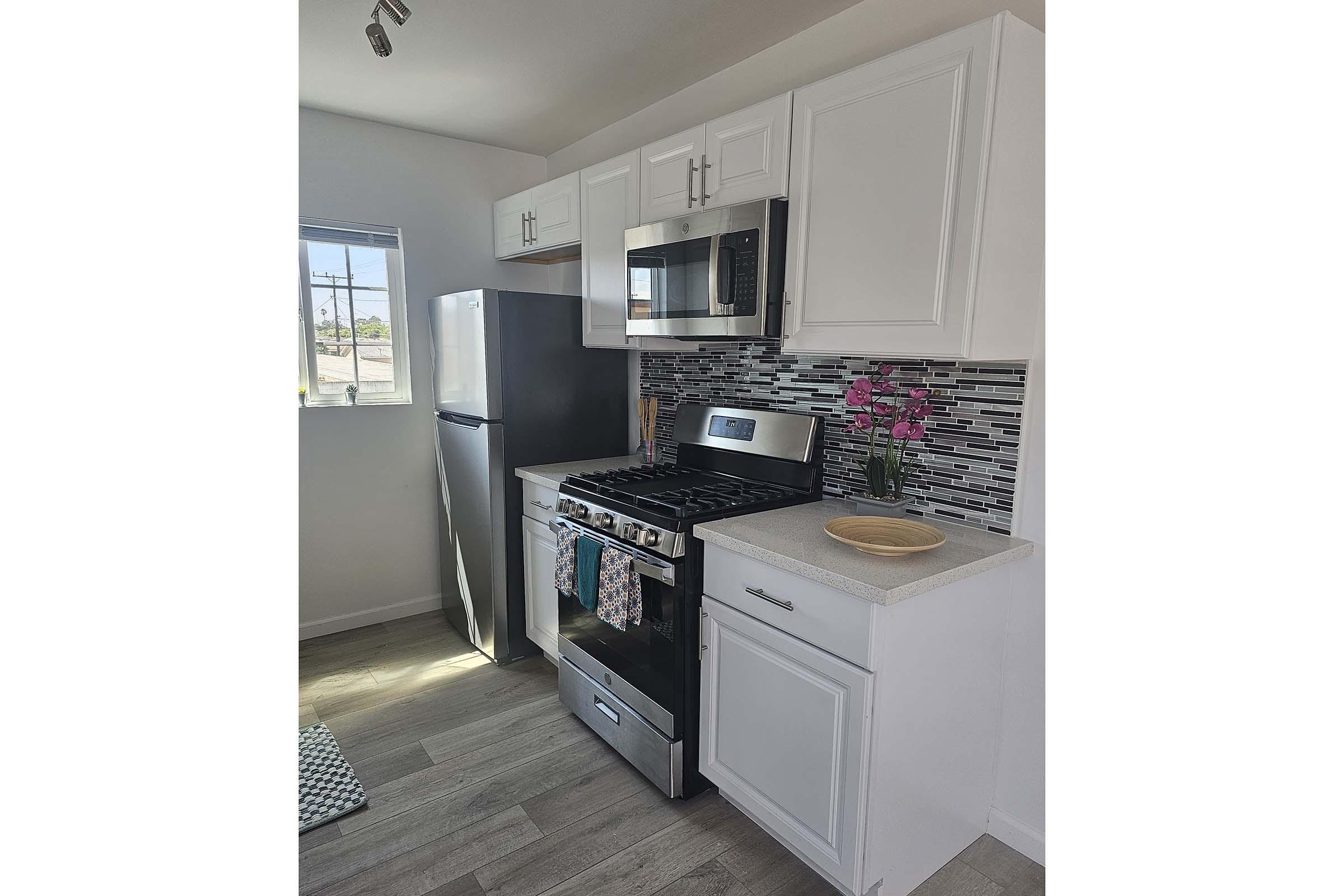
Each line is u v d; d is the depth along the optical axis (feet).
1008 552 5.54
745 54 7.84
